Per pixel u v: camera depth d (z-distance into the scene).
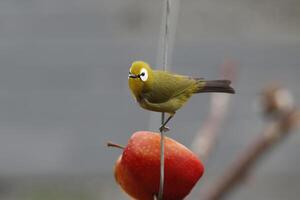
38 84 13.62
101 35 14.22
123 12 14.67
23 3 14.85
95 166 12.06
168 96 5.66
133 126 12.85
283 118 7.30
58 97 13.31
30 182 11.91
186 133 12.48
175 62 13.83
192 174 5.53
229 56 13.98
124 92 13.52
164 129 5.55
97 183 11.88
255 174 11.88
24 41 14.30
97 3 14.82
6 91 13.50
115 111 13.17
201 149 7.52
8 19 14.60
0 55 14.04
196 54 13.94
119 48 14.09
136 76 5.59
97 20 14.50
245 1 15.02
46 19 14.60
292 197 11.65
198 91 5.80
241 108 12.75
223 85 5.84
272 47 14.27
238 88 13.09
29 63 13.98
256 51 14.09
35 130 12.69
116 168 5.73
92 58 14.00
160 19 14.50
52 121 12.83
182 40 14.35
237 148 12.02
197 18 14.70
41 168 12.02
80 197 11.70
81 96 13.41
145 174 5.50
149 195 5.59
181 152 5.54
